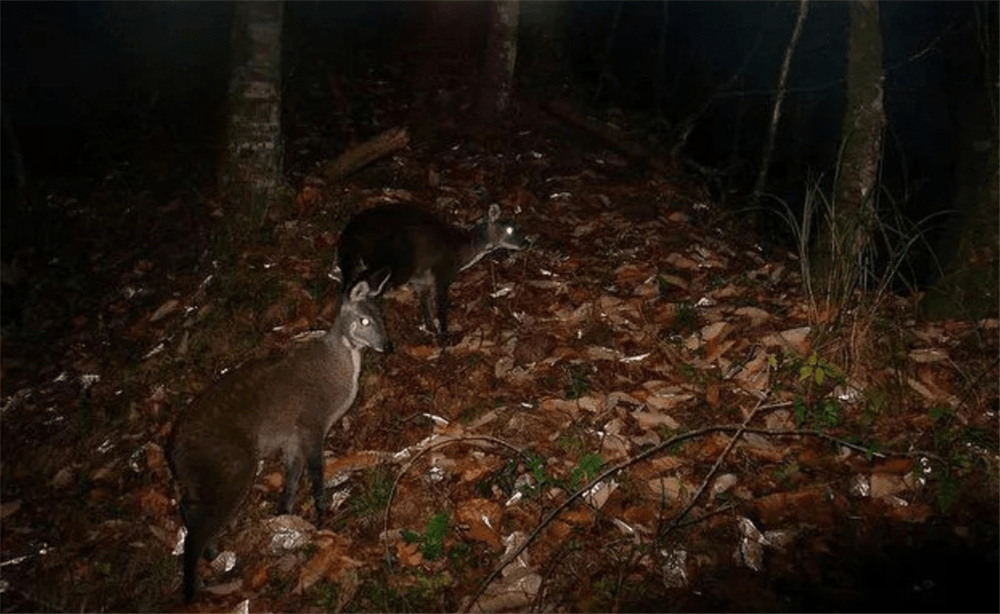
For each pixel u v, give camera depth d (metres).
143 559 2.80
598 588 2.45
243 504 2.87
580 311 3.45
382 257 3.29
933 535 2.55
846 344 3.04
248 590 2.64
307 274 3.84
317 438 2.83
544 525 2.52
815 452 2.79
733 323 3.26
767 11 6.86
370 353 3.36
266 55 4.12
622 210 4.38
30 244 4.89
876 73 3.48
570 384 3.12
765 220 5.09
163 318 3.92
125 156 5.56
